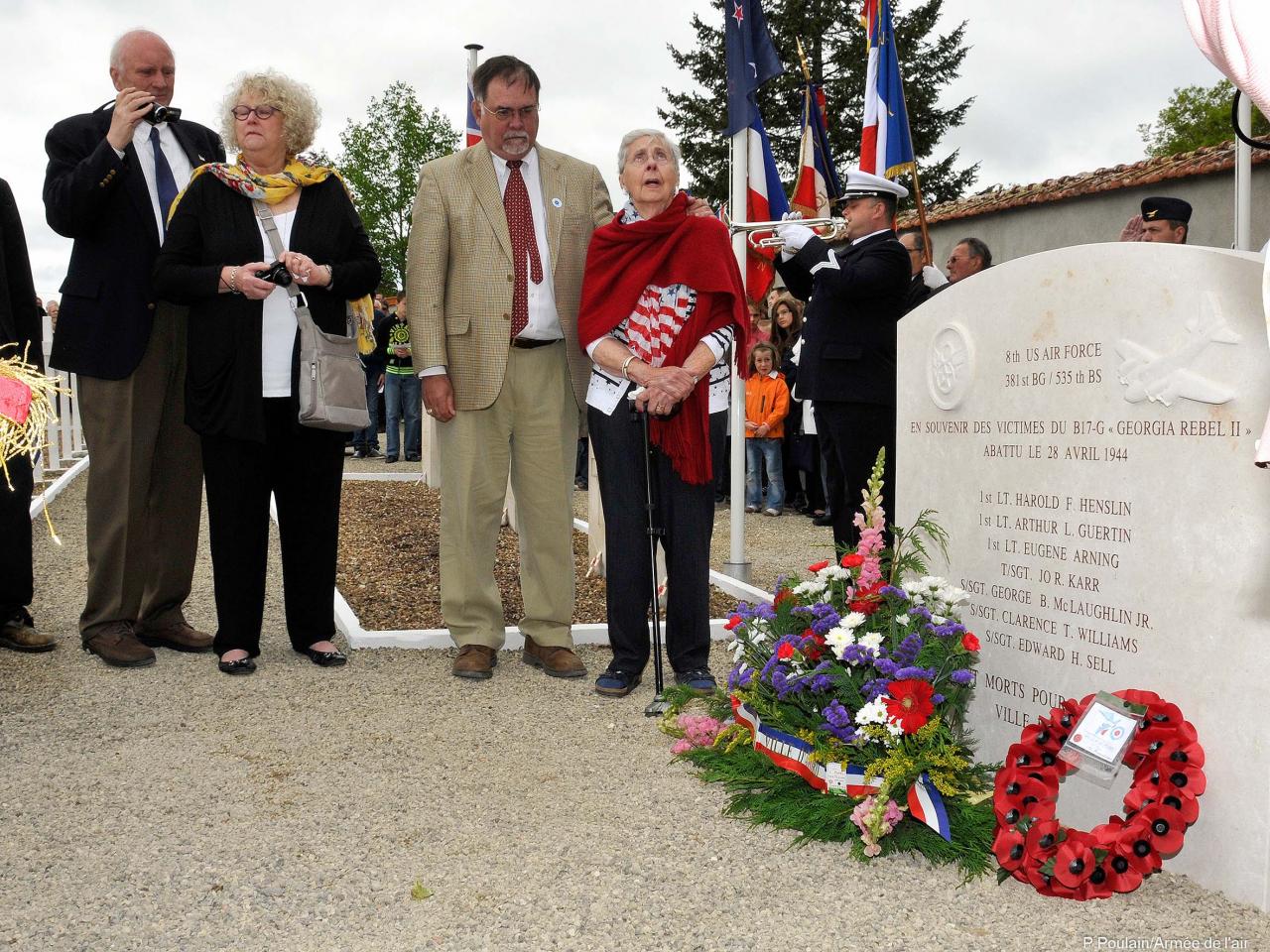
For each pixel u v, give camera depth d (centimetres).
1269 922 265
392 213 4338
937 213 2005
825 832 310
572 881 283
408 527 828
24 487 483
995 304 343
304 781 346
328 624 483
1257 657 268
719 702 383
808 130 831
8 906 265
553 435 467
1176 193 1571
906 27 3675
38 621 542
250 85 440
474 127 1038
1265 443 216
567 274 462
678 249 425
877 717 309
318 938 254
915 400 383
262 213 443
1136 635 298
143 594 505
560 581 478
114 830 309
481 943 252
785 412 1045
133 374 456
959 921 266
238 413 432
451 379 459
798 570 748
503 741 387
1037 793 290
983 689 355
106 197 438
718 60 3822
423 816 321
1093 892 275
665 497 438
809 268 531
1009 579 341
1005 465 342
